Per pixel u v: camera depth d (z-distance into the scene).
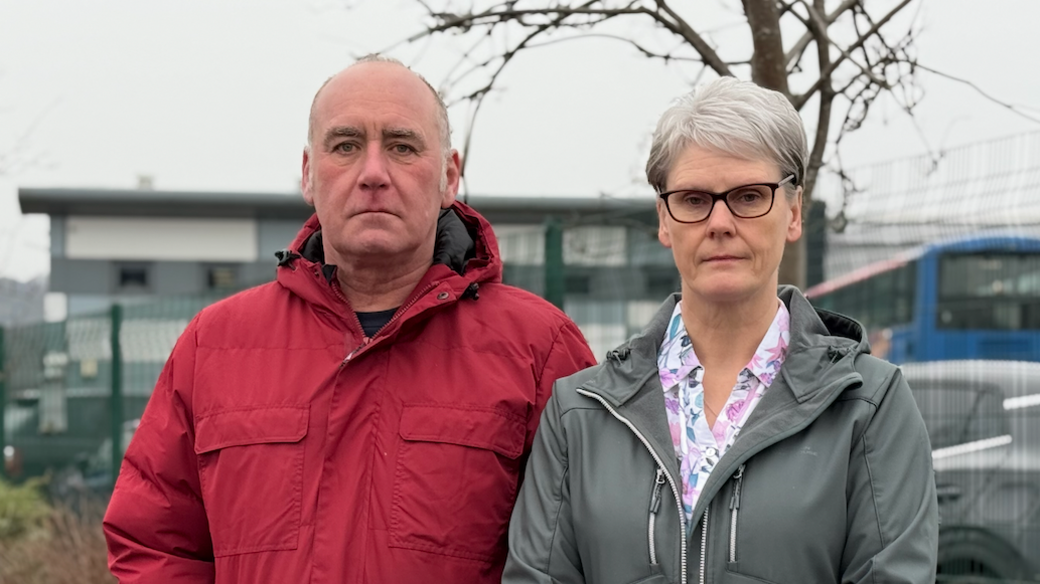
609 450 2.18
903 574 1.94
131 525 2.59
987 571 5.46
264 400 2.54
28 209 24.00
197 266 24.33
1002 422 5.63
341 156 2.54
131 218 24.36
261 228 24.50
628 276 6.05
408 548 2.42
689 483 2.11
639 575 2.07
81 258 24.23
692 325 2.27
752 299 2.20
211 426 2.55
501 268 2.78
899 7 3.62
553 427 2.30
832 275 6.06
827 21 3.72
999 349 7.05
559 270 5.92
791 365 2.14
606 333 6.01
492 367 2.57
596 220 5.68
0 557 7.68
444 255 2.67
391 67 2.59
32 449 10.62
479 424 2.50
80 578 6.48
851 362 2.11
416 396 2.52
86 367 10.23
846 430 2.05
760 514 2.02
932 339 7.21
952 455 5.67
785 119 2.15
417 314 2.53
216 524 2.50
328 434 2.48
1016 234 5.78
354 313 2.59
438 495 2.45
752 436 2.06
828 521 2.01
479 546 2.46
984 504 5.52
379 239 2.49
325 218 2.55
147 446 2.63
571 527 2.21
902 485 2.02
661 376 2.25
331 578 2.40
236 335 2.65
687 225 2.16
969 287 7.16
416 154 2.54
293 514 2.45
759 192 2.14
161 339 9.59
